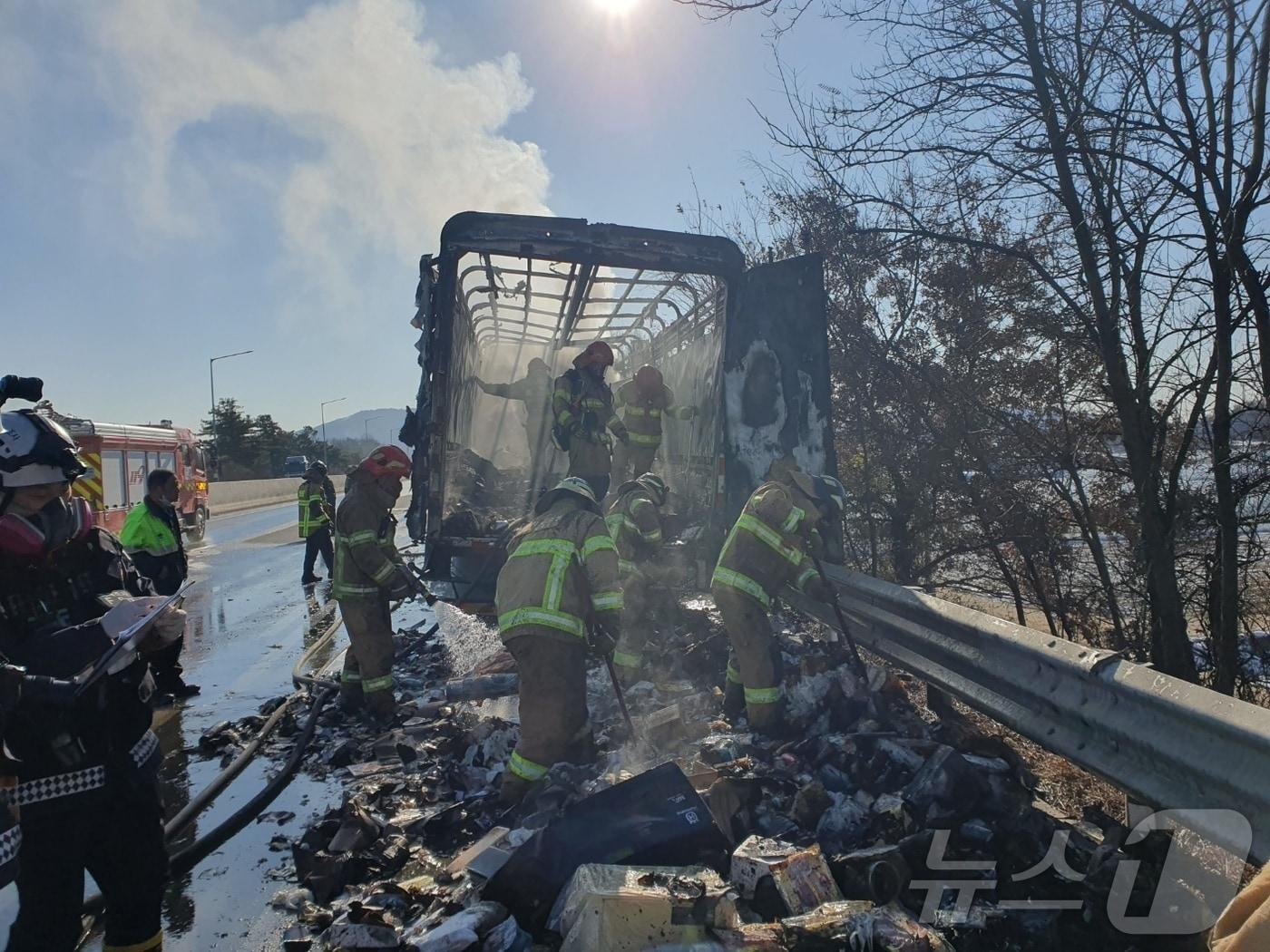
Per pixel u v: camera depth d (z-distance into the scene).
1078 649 3.35
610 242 7.47
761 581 5.10
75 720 2.54
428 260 7.66
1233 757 2.54
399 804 4.49
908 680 6.28
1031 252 6.88
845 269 7.86
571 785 4.09
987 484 7.60
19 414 2.54
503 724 5.29
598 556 4.39
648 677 6.59
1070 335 6.56
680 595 7.79
